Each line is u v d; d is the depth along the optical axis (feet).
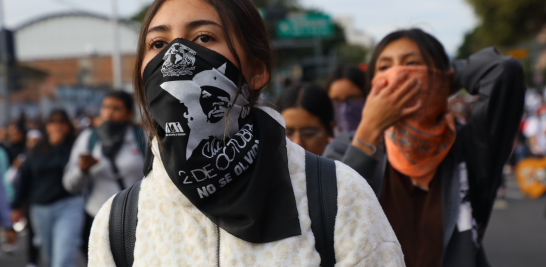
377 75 6.89
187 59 3.75
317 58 157.89
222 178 3.68
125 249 4.10
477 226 6.51
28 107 74.69
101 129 13.66
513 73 6.31
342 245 3.79
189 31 3.86
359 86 11.82
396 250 3.91
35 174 15.23
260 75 4.18
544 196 33.96
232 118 3.86
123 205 4.21
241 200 3.68
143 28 4.07
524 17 78.33
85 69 135.03
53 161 15.10
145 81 3.94
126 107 13.67
